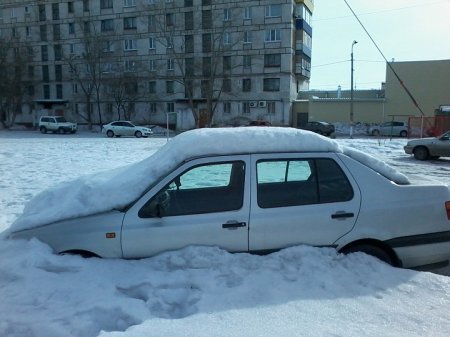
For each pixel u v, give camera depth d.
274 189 4.23
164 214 4.09
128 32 62.22
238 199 4.14
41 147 24.89
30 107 68.62
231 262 3.92
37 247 3.99
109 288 3.57
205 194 4.31
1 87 61.22
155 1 60.56
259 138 4.30
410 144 19.47
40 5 67.12
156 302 3.41
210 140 4.25
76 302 3.39
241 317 3.22
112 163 15.91
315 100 55.19
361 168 4.35
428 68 51.62
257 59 56.59
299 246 4.08
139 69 61.34
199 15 58.31
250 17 56.44
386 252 4.30
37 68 68.19
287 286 3.66
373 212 4.23
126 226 4.01
